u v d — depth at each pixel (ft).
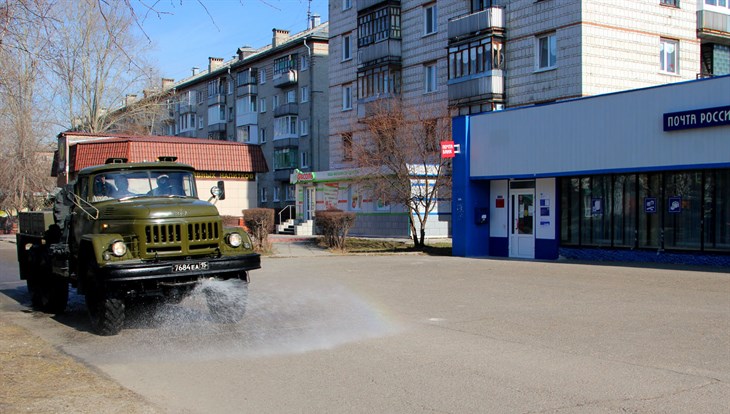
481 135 74.84
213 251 33.27
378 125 93.25
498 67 102.53
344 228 86.17
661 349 26.16
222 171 117.19
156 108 149.89
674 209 60.75
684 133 56.70
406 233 101.19
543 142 68.49
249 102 198.39
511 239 74.74
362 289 46.55
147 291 31.78
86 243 32.45
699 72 101.65
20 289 53.57
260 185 195.42
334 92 145.69
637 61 95.30
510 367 23.72
